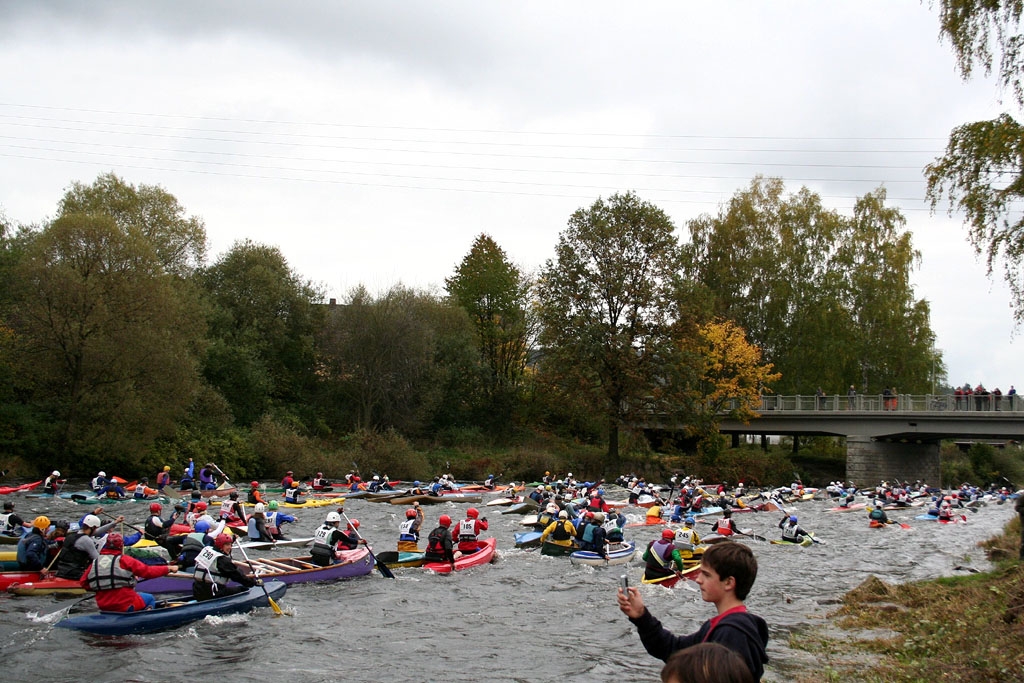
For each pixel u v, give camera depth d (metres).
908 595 20.20
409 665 14.49
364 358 66.12
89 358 43.84
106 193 62.47
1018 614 14.34
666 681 3.87
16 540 22.30
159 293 45.22
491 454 66.81
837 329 73.19
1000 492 63.59
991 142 19.56
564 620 18.39
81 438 45.12
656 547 22.30
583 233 62.53
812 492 59.28
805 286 76.06
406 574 23.06
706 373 67.94
